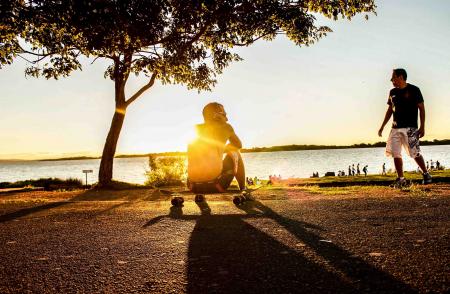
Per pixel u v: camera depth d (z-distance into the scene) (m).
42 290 2.43
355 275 2.51
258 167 182.88
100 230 4.36
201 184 5.78
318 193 7.56
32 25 11.65
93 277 2.66
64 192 11.62
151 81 14.02
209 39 14.59
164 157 16.41
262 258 2.98
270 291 2.28
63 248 3.55
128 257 3.15
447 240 3.35
